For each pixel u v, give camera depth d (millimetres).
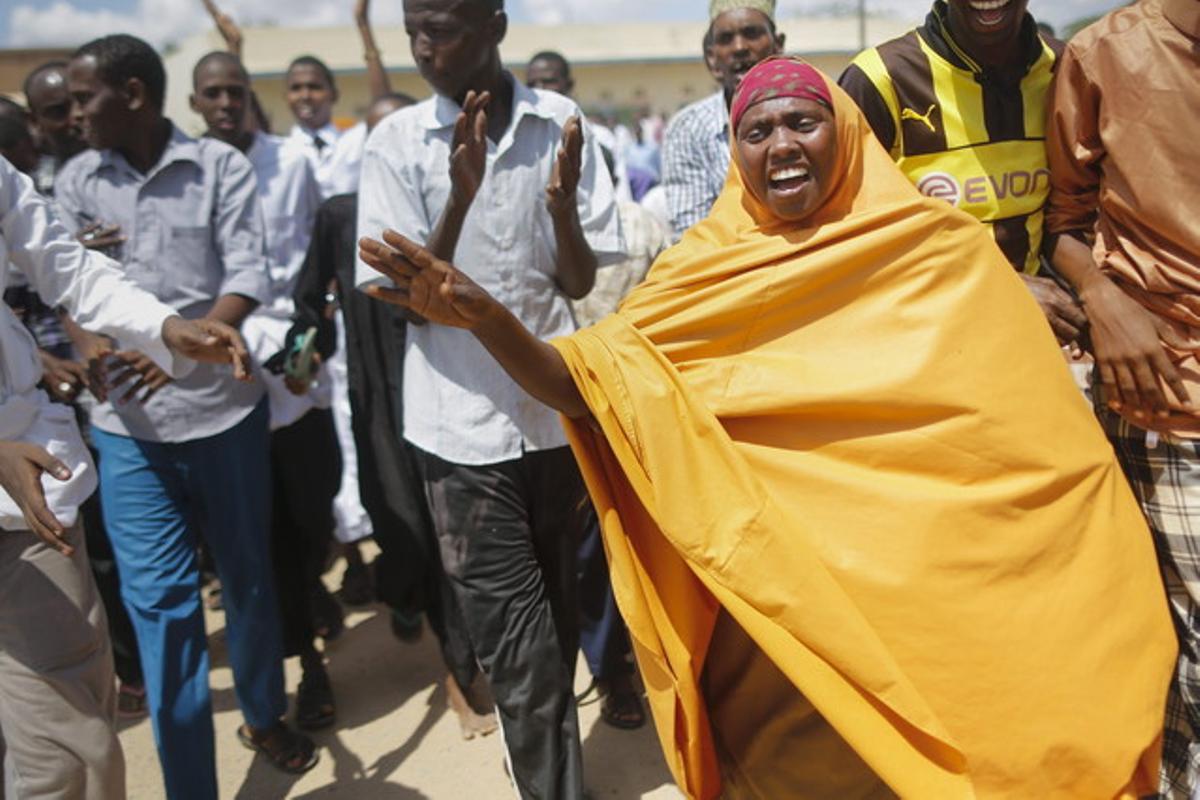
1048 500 2068
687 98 36688
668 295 2199
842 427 2094
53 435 2555
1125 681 2059
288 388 3781
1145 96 2320
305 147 6543
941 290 2102
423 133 3047
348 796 3467
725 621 2299
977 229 2146
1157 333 2412
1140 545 2154
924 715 1978
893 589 2006
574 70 35938
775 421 2129
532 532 3137
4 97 4582
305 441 4137
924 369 2047
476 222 3025
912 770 2002
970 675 2002
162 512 3258
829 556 2037
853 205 2197
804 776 2242
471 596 3018
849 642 1986
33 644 2477
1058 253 2619
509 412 2971
